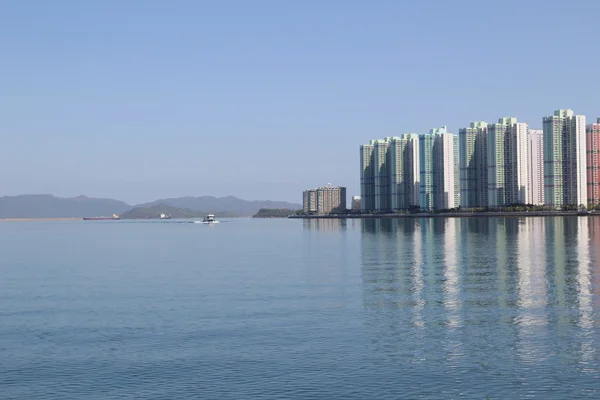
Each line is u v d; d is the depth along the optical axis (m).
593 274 95.00
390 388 42.25
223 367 46.81
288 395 41.28
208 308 69.69
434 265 112.75
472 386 42.50
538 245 160.62
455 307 68.38
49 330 59.56
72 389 42.84
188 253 161.88
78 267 124.00
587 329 57.12
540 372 45.03
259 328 58.78
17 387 43.31
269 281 93.06
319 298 75.31
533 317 62.50
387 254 141.75
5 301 77.38
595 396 40.59
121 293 83.12
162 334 57.12
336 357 48.94
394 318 62.66
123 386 43.25
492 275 95.75
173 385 43.28
